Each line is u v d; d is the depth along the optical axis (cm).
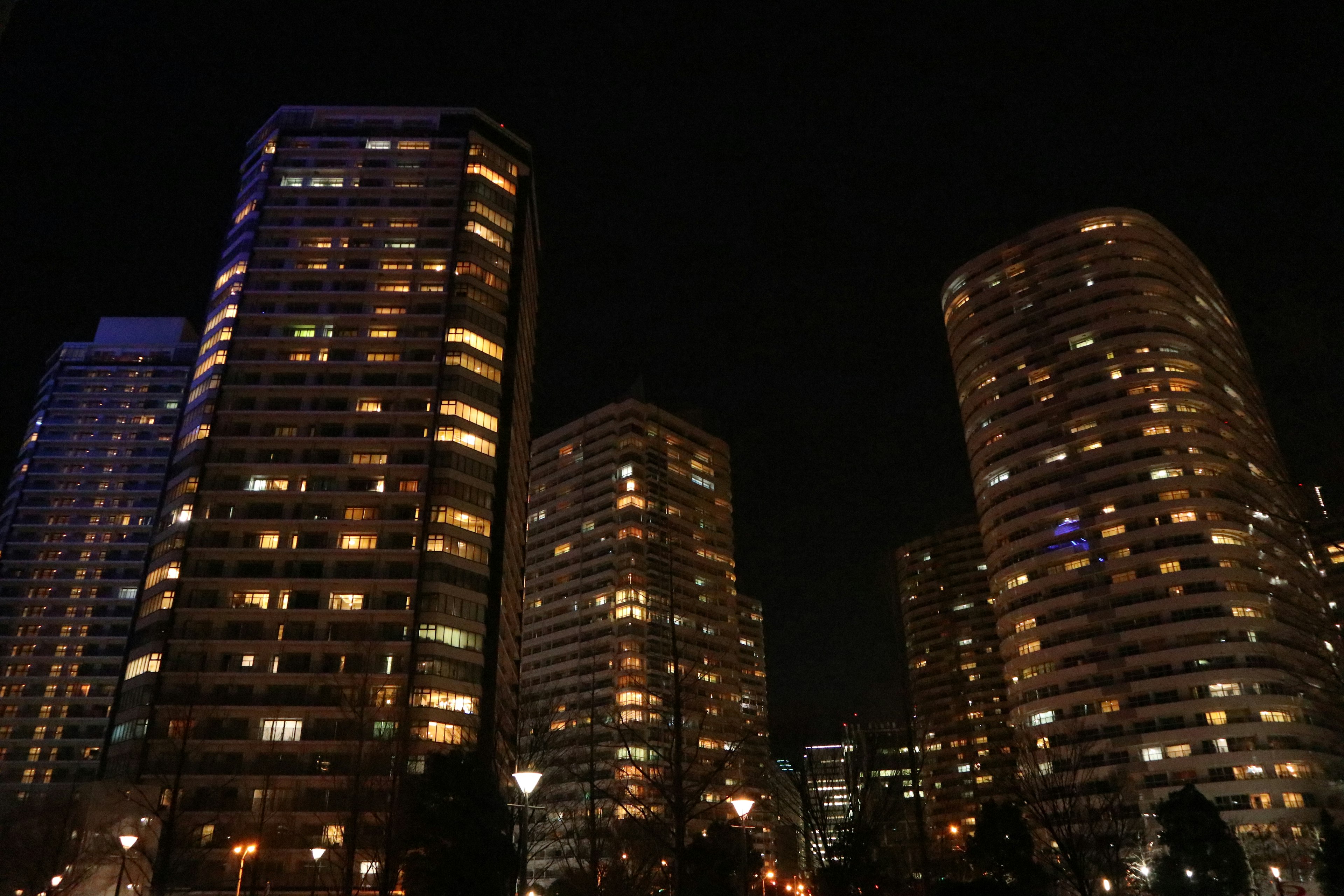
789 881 8325
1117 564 11331
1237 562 10769
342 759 7769
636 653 14662
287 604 8700
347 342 9975
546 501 17675
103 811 7194
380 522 9075
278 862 7300
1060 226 13750
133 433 17775
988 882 4269
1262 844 8306
